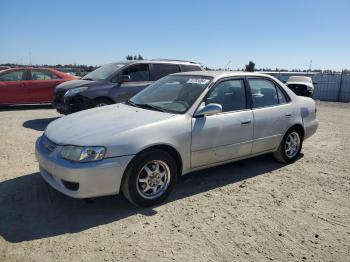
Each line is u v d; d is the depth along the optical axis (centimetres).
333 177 572
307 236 383
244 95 543
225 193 489
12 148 682
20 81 1219
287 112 600
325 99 2881
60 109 920
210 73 542
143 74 940
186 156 461
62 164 389
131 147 404
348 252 356
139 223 395
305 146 787
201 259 331
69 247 343
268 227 398
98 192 395
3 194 458
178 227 389
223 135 497
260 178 554
